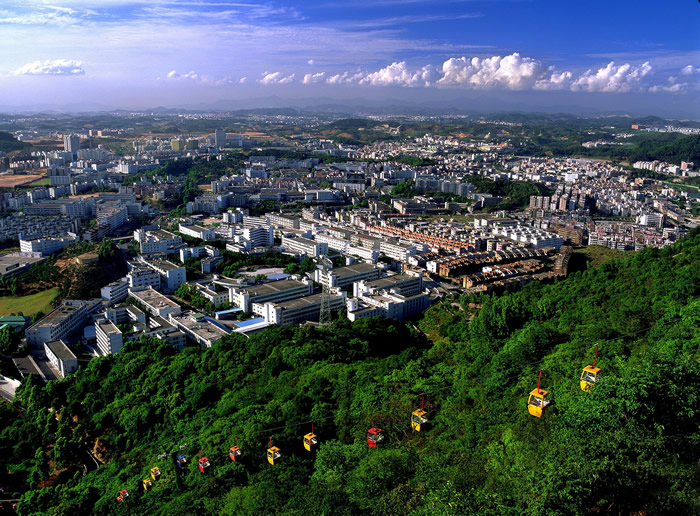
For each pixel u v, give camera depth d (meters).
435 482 198.75
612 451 184.50
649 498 179.00
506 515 166.88
